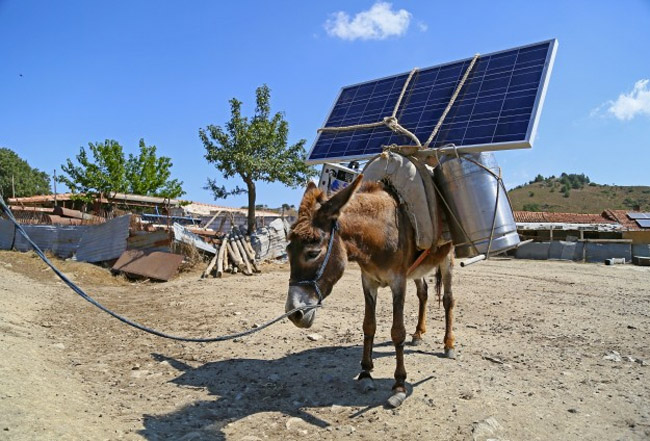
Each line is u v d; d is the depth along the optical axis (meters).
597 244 23.39
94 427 3.63
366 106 7.64
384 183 5.35
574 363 5.77
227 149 20.44
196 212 31.44
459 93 6.52
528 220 38.31
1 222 17.08
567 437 3.85
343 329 7.43
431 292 11.41
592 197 115.44
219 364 5.66
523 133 5.32
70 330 7.02
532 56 6.16
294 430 3.95
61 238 16.12
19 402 3.64
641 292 12.05
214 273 14.32
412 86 7.33
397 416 4.21
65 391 4.31
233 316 8.11
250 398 4.66
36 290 9.75
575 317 8.59
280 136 21.47
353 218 4.43
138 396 4.61
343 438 3.83
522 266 20.23
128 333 7.03
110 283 12.78
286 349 6.29
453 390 4.77
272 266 16.72
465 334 7.16
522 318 8.44
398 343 4.69
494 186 5.47
